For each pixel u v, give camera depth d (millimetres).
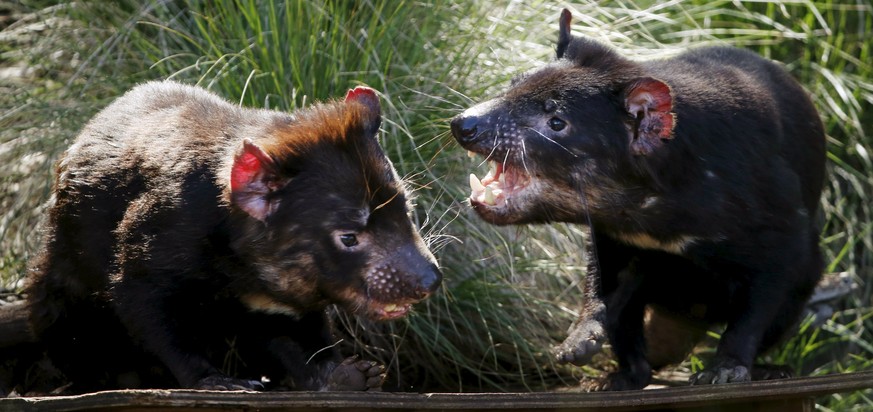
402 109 14586
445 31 15688
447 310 13977
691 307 12711
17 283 14359
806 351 16812
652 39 16766
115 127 11008
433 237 13281
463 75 15227
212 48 14609
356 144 10172
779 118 11992
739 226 11273
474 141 11094
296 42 14297
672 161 11109
